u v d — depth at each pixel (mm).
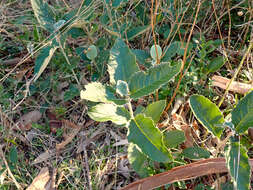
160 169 345
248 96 290
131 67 296
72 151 385
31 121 408
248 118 285
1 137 390
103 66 406
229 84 374
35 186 350
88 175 357
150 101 415
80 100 404
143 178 335
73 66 397
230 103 403
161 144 254
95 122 406
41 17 360
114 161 373
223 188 331
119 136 393
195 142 379
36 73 351
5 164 348
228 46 457
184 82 412
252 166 322
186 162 353
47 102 422
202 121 300
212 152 370
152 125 264
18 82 436
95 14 387
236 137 286
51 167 372
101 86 280
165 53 403
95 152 383
